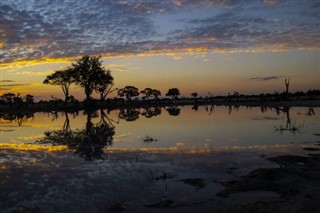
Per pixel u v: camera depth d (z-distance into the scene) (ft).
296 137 61.16
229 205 27.02
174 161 42.88
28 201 28.53
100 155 47.75
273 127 78.28
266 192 29.45
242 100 276.82
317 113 119.34
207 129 78.74
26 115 169.37
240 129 76.64
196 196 29.55
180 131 76.28
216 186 32.22
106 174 36.65
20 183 33.47
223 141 58.85
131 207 27.30
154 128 84.69
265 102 230.89
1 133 81.82
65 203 28.02
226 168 38.73
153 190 31.27
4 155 48.88
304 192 28.37
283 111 137.80
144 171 37.83
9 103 251.39
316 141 56.13
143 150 51.42
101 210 26.68
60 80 233.76
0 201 28.58
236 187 31.12
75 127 94.02
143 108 224.74
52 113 183.93
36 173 37.29
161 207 27.22
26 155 48.65
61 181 34.06
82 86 235.20
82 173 37.11
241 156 45.11
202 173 36.83
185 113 147.74
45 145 59.16
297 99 240.73
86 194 30.14
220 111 155.02
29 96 262.47
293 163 39.96
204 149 51.19
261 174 34.35
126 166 40.34
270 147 51.47
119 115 147.84
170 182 33.65
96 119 124.26
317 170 35.04
